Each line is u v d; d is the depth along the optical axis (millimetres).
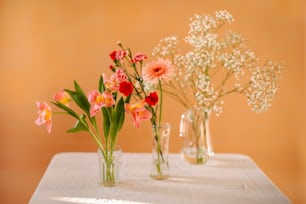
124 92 1467
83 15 2504
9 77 2529
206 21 1745
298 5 2486
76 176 1713
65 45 2518
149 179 1684
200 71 1736
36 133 2562
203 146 1859
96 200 1453
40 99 2543
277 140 2561
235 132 2557
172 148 2541
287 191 2584
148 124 2545
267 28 2500
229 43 1728
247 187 1599
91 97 1452
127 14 2502
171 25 2500
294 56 2510
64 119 2543
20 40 2512
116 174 1601
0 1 2488
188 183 1637
